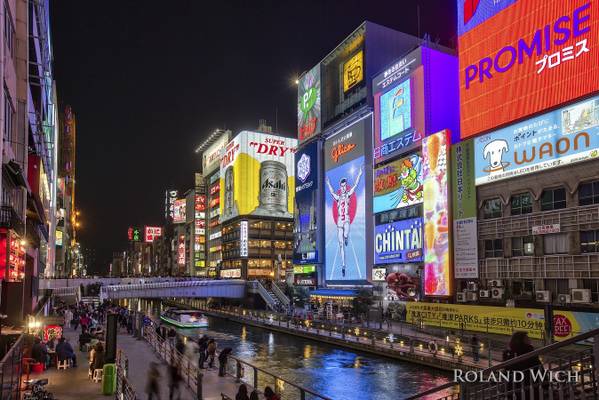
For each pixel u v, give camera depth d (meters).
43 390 17.58
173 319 79.75
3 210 24.42
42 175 55.69
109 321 21.17
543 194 48.62
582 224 44.38
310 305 85.31
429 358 38.59
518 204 51.09
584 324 38.34
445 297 58.41
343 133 90.38
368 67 84.88
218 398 22.17
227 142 175.38
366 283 80.75
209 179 195.75
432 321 52.47
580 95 45.66
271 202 153.62
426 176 62.47
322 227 97.50
